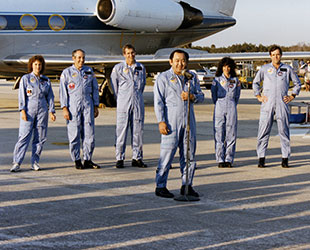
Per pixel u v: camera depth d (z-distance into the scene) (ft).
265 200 19.58
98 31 64.69
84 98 26.12
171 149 19.90
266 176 24.50
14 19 57.16
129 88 26.81
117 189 21.45
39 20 59.06
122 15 61.52
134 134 27.02
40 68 25.53
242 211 17.93
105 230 15.60
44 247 13.97
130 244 14.26
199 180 23.49
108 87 65.72
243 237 14.92
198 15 71.15
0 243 14.29
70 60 59.52
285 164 26.99
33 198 19.71
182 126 19.83
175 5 68.69
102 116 54.49
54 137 37.99
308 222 16.55
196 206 18.66
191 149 20.02
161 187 20.21
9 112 57.77
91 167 26.61
